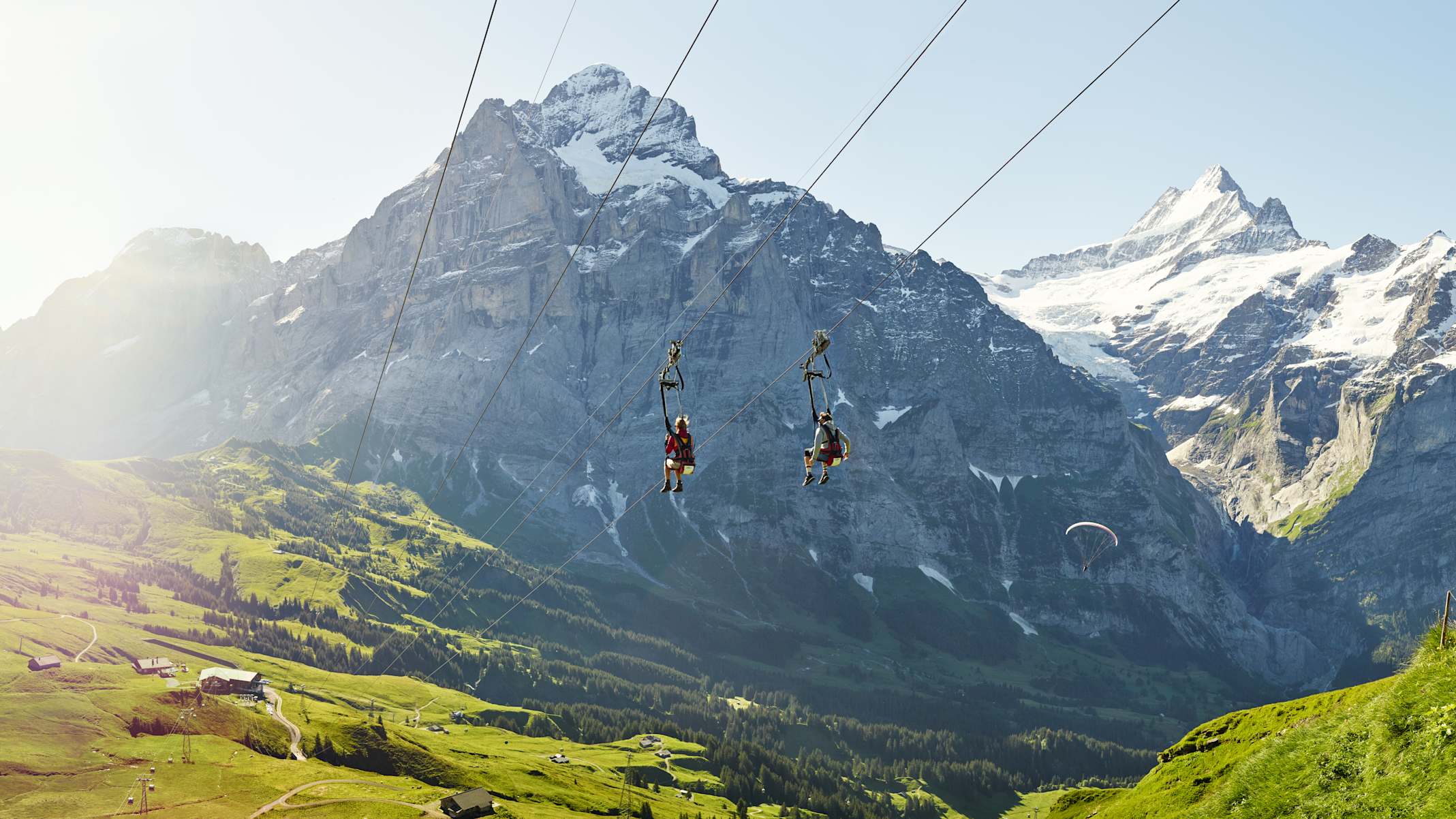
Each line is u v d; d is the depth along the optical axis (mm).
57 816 153625
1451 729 39281
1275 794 47781
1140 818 77438
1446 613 47344
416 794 183375
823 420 39250
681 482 41219
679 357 41750
